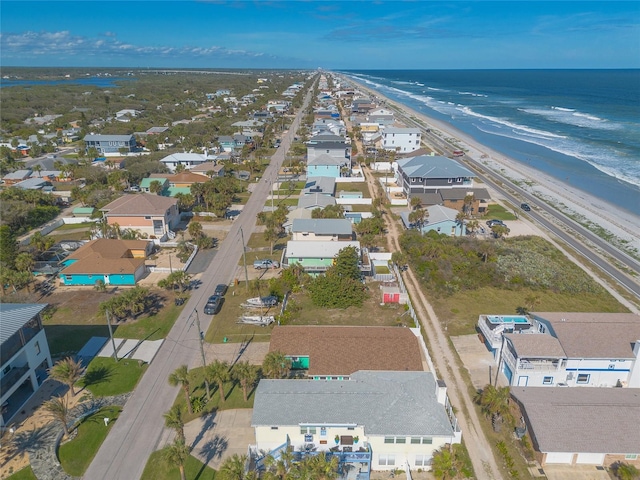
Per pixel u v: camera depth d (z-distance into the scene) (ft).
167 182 335.67
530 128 640.99
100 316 185.98
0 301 188.14
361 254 234.17
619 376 142.41
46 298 200.95
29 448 121.90
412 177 317.01
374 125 615.57
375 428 114.83
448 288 208.85
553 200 336.29
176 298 199.11
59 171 390.63
